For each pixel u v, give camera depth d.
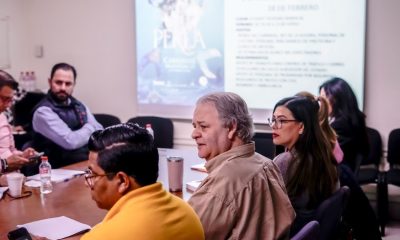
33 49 5.25
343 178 2.63
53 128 3.72
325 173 2.22
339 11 4.03
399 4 3.92
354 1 3.98
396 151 3.92
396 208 4.11
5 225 2.01
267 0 4.23
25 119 4.72
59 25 5.12
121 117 4.99
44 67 5.24
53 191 2.50
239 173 1.71
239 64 4.41
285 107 2.29
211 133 1.78
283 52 4.24
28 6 5.21
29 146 3.84
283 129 2.29
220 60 4.47
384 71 4.03
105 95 5.03
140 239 1.28
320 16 4.09
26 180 2.71
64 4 5.07
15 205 2.27
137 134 1.39
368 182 3.74
